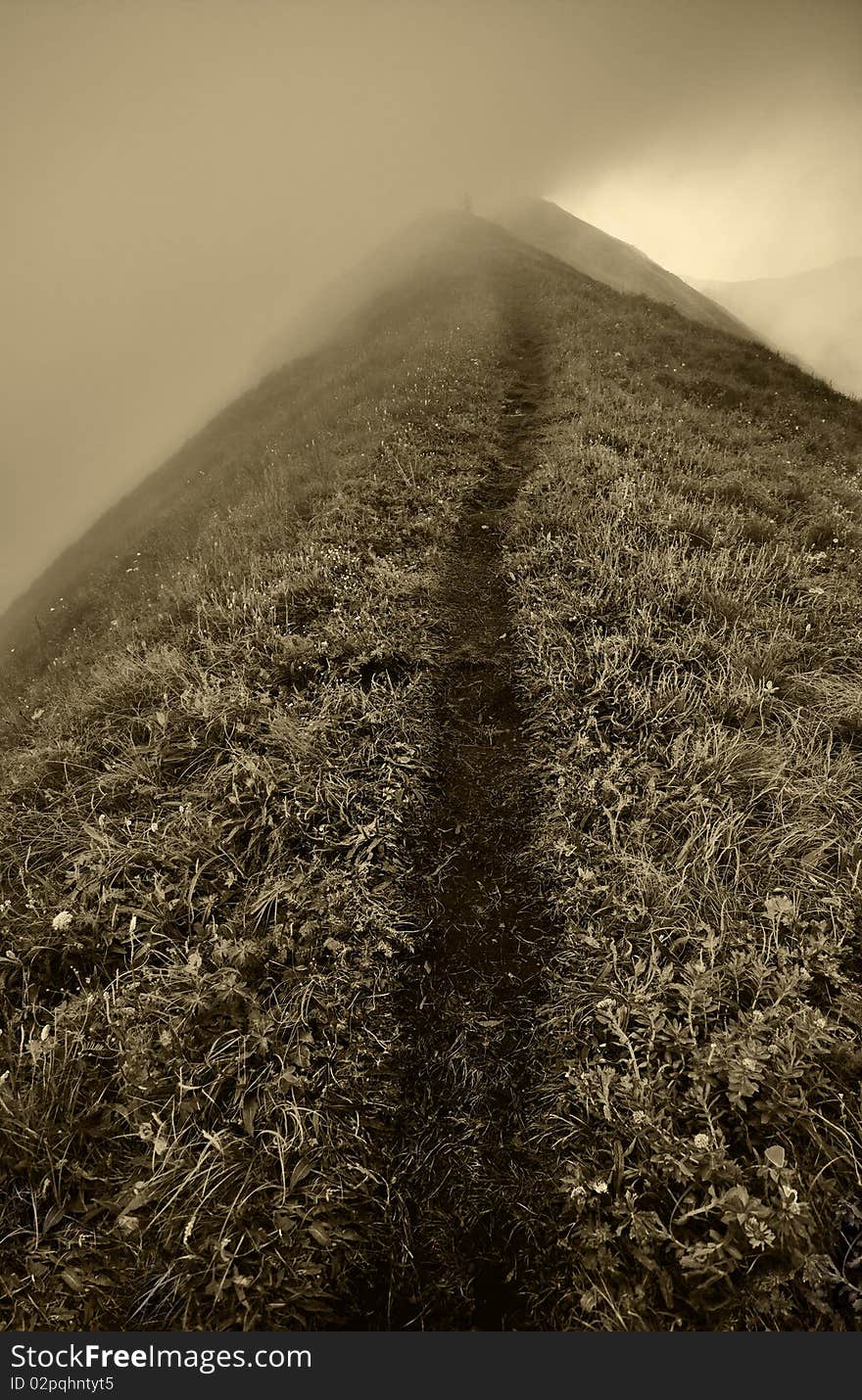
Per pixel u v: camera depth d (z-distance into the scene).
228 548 8.73
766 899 3.47
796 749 4.46
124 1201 2.68
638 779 4.31
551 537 7.36
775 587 6.24
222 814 4.26
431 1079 3.16
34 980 3.49
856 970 3.24
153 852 4.00
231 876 3.86
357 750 4.78
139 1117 2.89
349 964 3.50
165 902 3.76
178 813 4.28
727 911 3.48
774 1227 2.40
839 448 12.52
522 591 6.59
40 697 7.89
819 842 3.81
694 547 7.00
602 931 3.55
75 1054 3.07
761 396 14.73
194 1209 2.63
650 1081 2.86
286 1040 3.19
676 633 5.57
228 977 3.34
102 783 4.61
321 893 3.79
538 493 8.59
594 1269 2.51
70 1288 2.52
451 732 5.11
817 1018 2.87
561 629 5.84
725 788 4.20
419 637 6.05
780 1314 2.32
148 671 5.67
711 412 12.89
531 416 12.53
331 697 5.20
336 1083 3.06
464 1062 3.21
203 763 4.76
